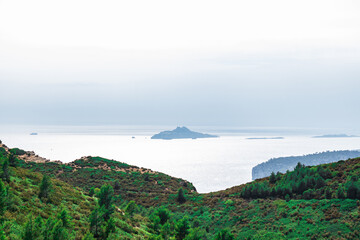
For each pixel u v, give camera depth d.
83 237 27.45
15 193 33.62
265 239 50.00
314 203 57.34
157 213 51.91
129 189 89.69
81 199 44.94
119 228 37.69
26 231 23.23
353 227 46.09
